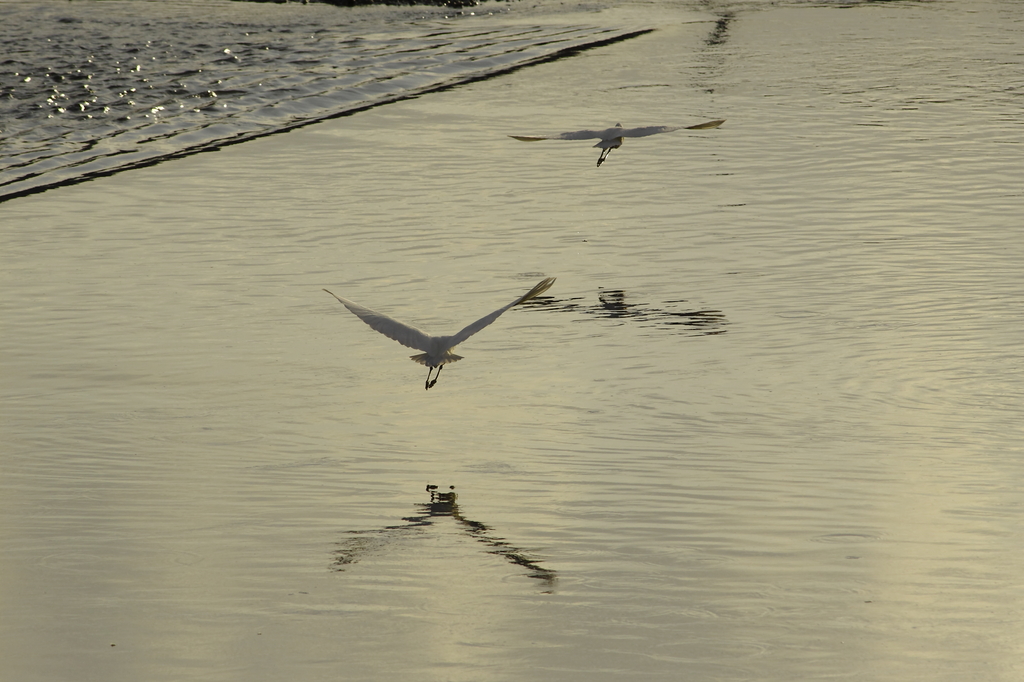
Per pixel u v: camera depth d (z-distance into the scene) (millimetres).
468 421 15984
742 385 16969
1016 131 30359
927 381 16984
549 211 25109
